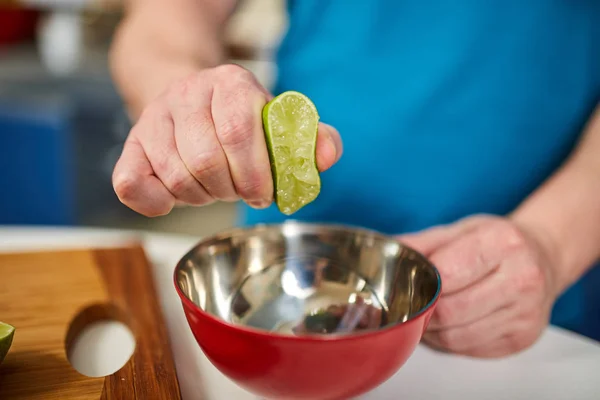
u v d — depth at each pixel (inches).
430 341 16.3
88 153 53.8
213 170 13.0
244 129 12.8
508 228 16.0
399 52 22.6
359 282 15.6
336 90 23.4
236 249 15.6
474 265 15.3
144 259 19.4
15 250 19.8
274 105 13.1
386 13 22.5
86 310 16.8
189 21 22.4
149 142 13.6
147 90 18.8
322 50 23.7
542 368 15.7
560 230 17.6
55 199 49.5
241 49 61.8
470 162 22.7
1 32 61.9
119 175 13.3
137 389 13.8
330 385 12.3
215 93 13.3
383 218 23.7
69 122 48.8
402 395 14.6
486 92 22.2
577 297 23.1
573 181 18.9
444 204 23.1
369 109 23.0
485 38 21.9
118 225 61.4
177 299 18.0
